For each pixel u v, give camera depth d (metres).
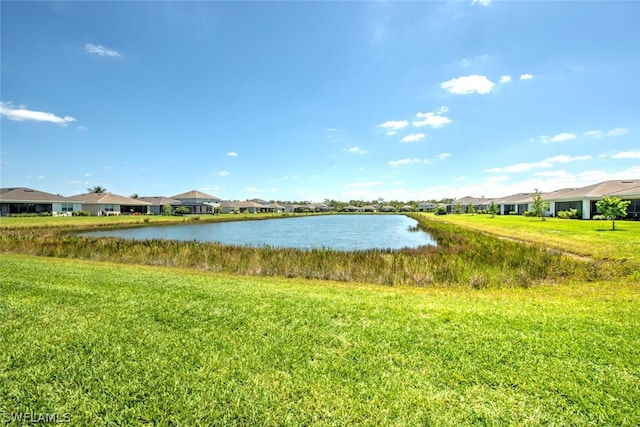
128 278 7.55
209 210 76.62
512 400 2.80
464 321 4.63
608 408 2.68
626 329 4.29
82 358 3.49
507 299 6.22
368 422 2.55
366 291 6.96
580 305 5.60
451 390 2.95
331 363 3.41
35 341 3.89
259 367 3.33
